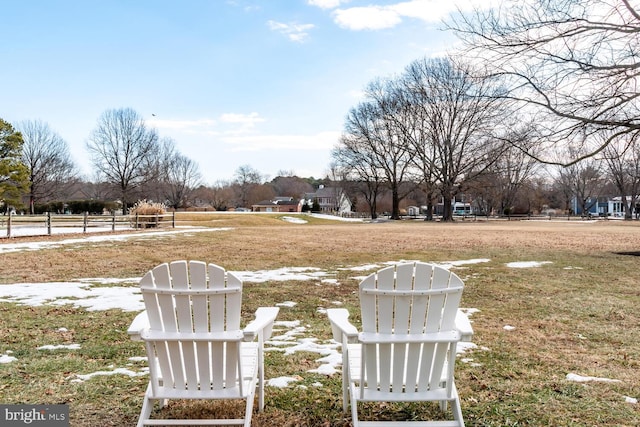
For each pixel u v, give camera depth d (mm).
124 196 62438
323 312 6238
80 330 5141
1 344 4555
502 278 9227
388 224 41500
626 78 10734
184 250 14742
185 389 2658
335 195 88375
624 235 23234
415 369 2629
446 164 45062
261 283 8570
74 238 18516
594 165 45812
